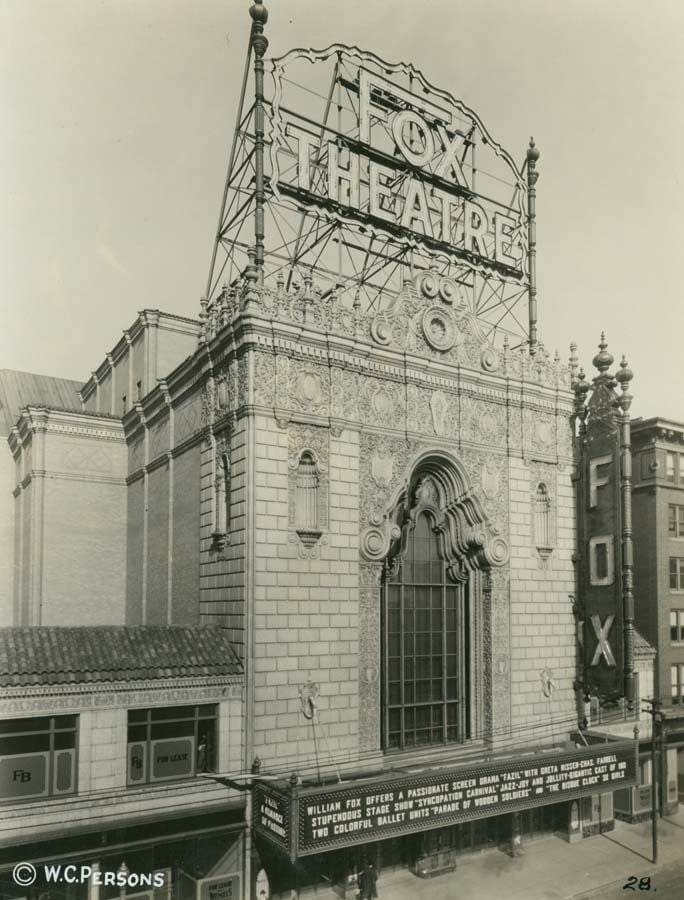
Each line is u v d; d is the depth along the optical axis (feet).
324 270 99.50
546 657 105.09
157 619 105.09
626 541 103.50
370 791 74.95
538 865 91.56
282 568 81.25
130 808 70.33
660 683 119.55
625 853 96.84
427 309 98.53
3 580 136.46
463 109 116.88
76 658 71.05
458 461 98.68
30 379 159.94
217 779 73.15
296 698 80.53
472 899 81.10
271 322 82.89
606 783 94.07
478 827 94.58
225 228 97.96
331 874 82.48
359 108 103.09
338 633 84.38
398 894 82.02
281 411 82.89
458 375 99.81
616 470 105.81
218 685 76.48
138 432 120.06
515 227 121.08
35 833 65.77
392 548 94.38
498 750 96.78
